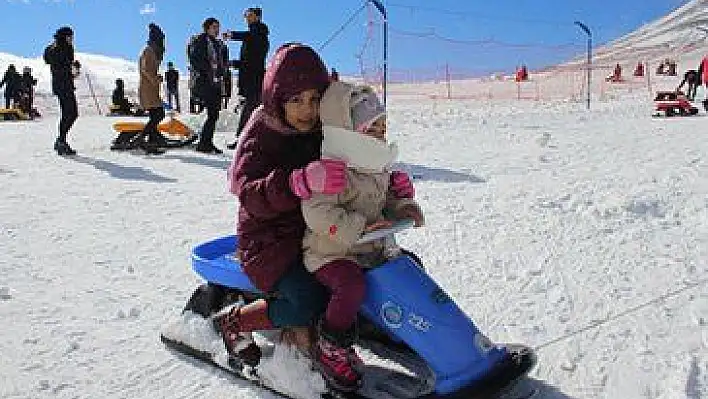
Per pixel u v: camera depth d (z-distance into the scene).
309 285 3.35
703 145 10.47
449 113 20.36
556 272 4.91
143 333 4.18
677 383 3.34
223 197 7.57
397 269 3.31
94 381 3.63
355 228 3.19
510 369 3.18
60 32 10.48
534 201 6.84
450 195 7.32
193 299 4.05
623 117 17.67
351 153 3.23
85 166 9.65
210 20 10.55
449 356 3.15
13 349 3.96
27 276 5.11
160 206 7.19
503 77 44.81
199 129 13.99
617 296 4.45
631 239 5.55
